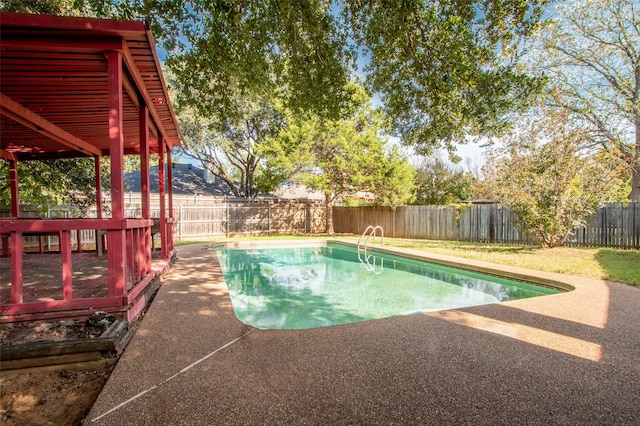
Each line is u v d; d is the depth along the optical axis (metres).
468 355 2.25
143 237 3.82
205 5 4.27
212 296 3.95
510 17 4.17
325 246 12.08
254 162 21.31
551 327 2.84
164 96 4.42
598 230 8.98
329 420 1.52
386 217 15.28
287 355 2.24
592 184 7.65
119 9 4.12
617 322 2.97
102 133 6.14
